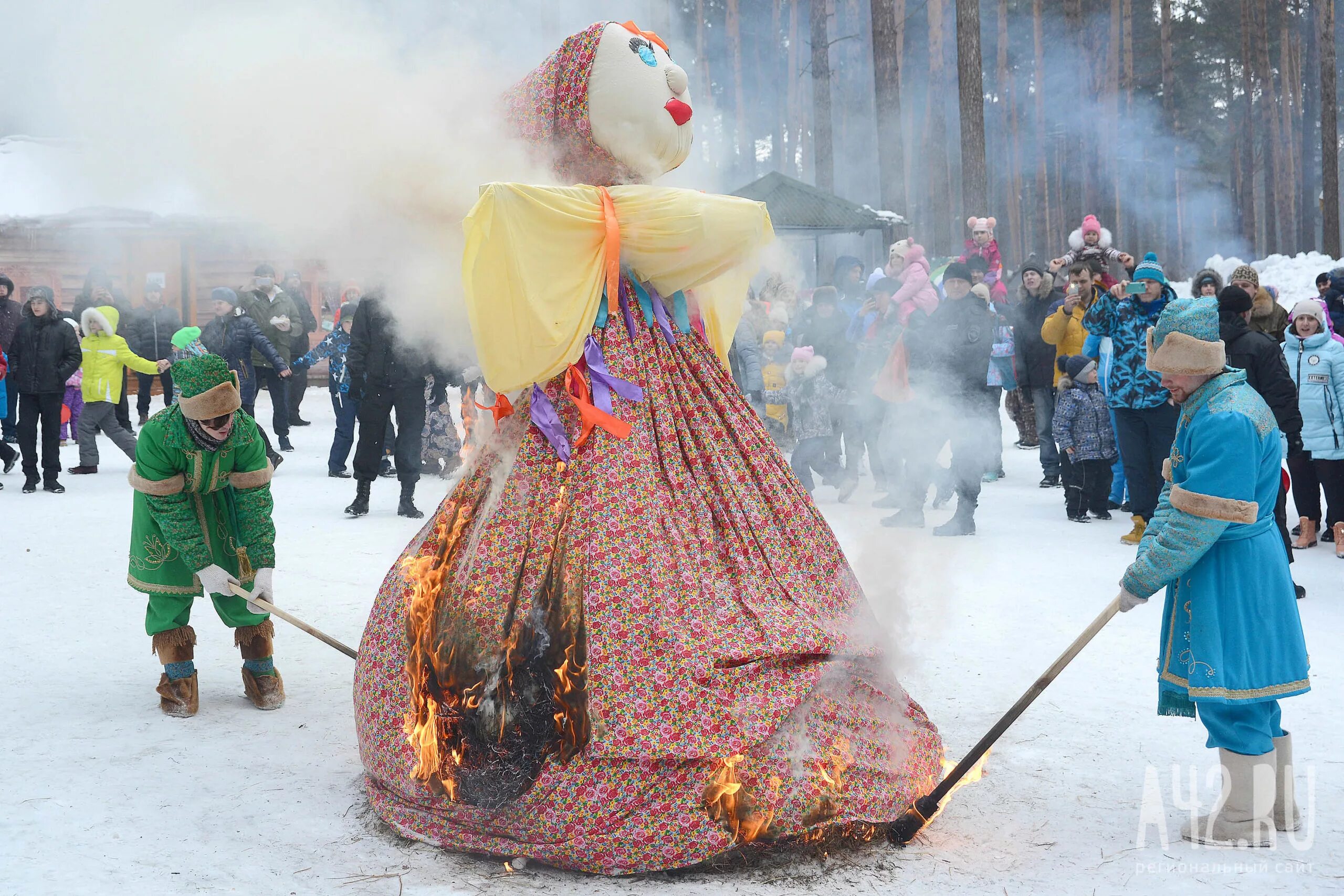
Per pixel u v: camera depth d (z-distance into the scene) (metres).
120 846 3.54
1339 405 8.05
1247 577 3.54
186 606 4.84
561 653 3.34
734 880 3.29
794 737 3.36
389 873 3.36
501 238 3.46
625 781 3.25
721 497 3.62
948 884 3.26
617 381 3.59
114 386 12.93
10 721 4.75
